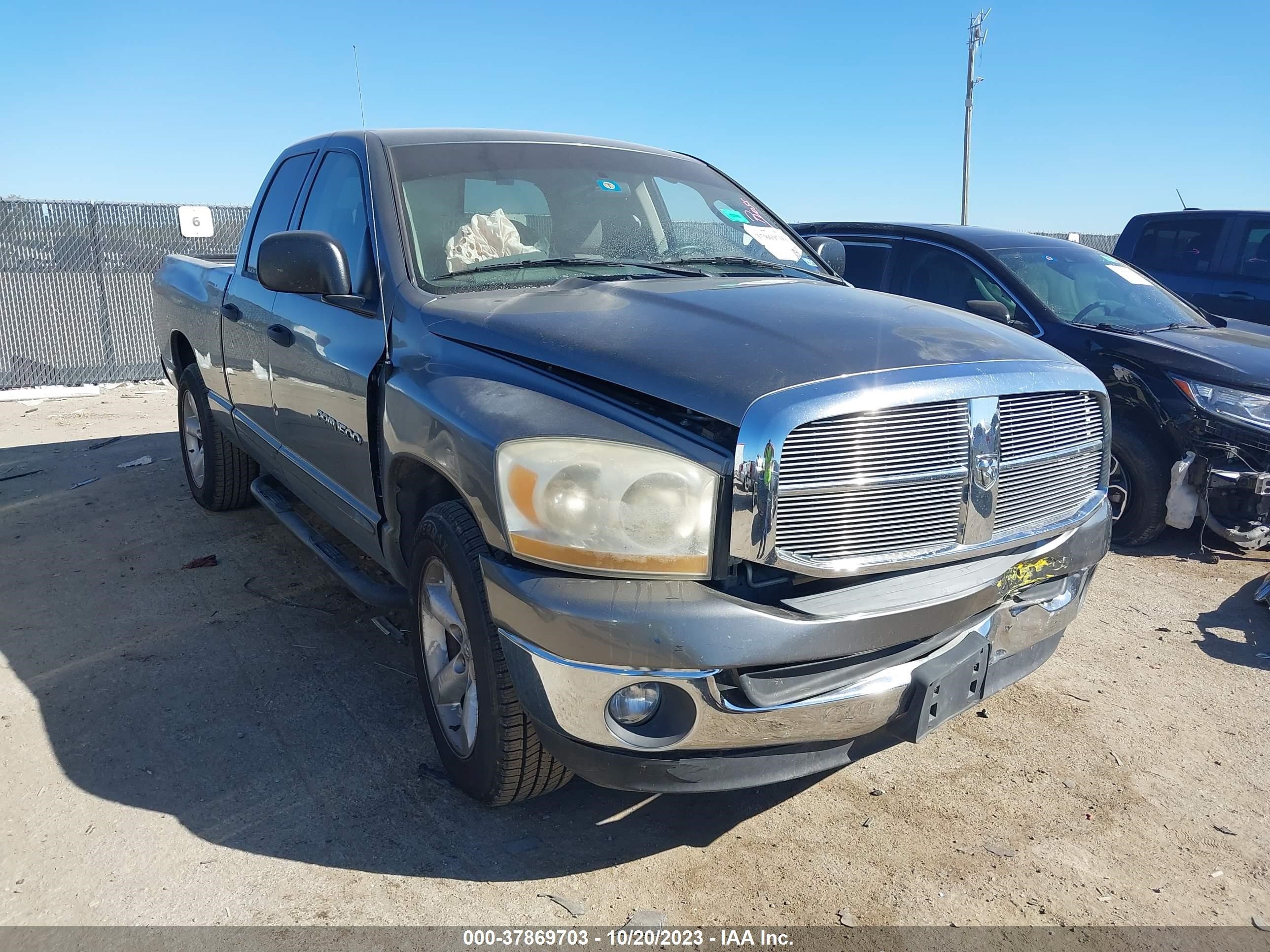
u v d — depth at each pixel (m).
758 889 2.49
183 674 3.60
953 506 2.40
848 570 2.25
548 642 2.23
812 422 2.17
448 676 2.82
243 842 2.63
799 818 2.82
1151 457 5.27
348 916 2.35
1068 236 16.45
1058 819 2.83
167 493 6.05
